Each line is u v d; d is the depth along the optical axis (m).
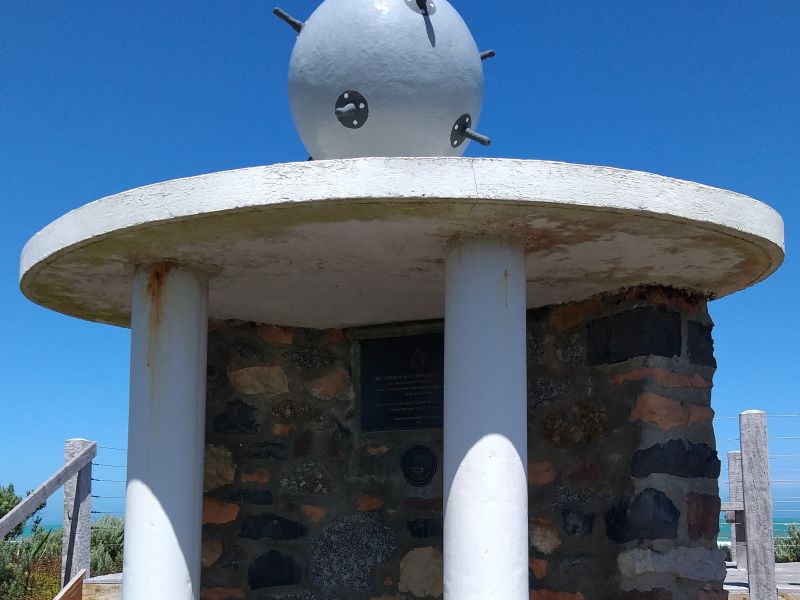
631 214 3.14
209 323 4.88
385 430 4.91
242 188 3.05
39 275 3.88
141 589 3.49
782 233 3.60
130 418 3.67
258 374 4.93
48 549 8.38
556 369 4.43
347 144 3.76
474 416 3.29
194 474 3.67
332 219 3.21
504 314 3.36
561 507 4.27
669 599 3.81
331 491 4.92
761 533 6.34
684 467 4.00
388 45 3.65
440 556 4.72
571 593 4.16
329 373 5.03
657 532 3.85
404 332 4.93
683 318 4.17
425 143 3.75
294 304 4.57
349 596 4.80
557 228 3.32
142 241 3.44
